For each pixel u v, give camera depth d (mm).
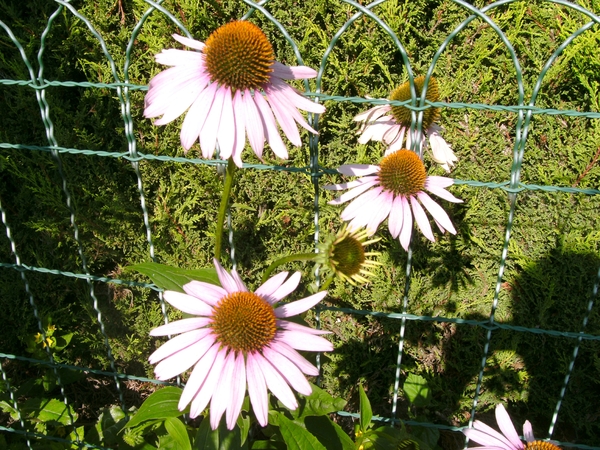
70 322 735
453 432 679
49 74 673
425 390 585
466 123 623
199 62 392
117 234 682
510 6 593
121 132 653
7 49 668
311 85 624
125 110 432
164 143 651
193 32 627
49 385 688
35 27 650
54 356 706
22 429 596
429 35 619
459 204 631
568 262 607
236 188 654
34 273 706
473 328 645
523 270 628
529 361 650
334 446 456
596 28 581
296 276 424
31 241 714
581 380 637
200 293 399
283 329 397
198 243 672
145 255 686
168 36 632
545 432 675
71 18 643
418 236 638
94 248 697
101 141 663
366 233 404
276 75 399
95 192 678
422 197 422
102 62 650
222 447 417
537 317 631
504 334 641
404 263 647
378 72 629
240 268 677
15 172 656
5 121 676
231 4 615
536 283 622
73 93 688
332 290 662
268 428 473
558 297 619
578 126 600
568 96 609
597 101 587
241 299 382
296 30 617
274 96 390
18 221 703
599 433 652
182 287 434
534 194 613
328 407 438
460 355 664
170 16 407
